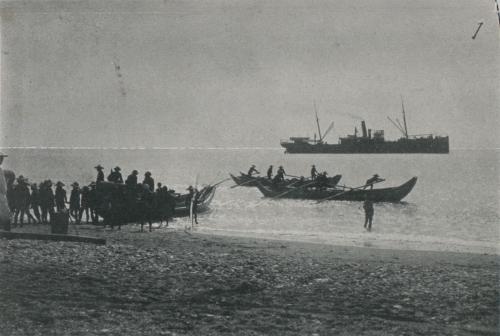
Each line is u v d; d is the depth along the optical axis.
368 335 9.25
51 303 10.29
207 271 13.97
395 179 86.12
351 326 9.73
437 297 12.02
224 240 22.16
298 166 124.94
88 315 9.70
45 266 13.23
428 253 19.69
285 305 11.02
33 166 111.44
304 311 10.65
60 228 18.78
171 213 27.73
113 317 9.68
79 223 26.30
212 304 10.89
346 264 16.03
